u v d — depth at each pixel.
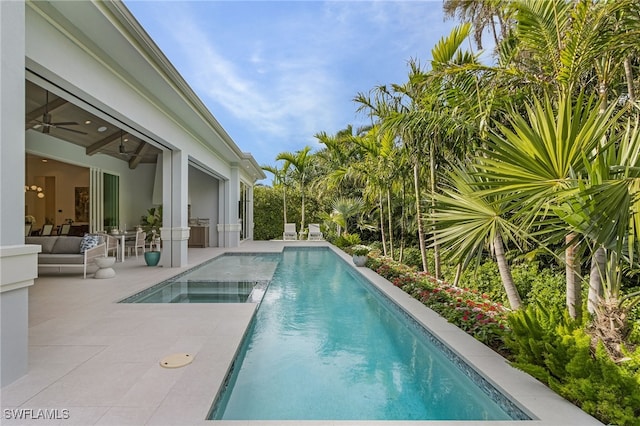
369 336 4.23
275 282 7.43
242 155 12.27
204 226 13.21
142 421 2.04
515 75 3.81
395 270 7.05
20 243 2.56
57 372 2.65
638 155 2.29
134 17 3.98
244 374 3.20
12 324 2.50
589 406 2.09
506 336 2.91
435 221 3.29
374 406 2.70
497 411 2.48
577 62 3.18
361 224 14.33
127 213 13.20
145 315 4.18
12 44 2.48
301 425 2.04
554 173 2.34
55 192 11.41
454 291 5.12
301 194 17.39
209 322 3.91
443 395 2.87
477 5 7.04
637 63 3.78
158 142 7.02
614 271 2.48
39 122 7.11
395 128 5.91
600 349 2.26
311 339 4.11
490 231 2.94
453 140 5.15
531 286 6.53
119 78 5.01
